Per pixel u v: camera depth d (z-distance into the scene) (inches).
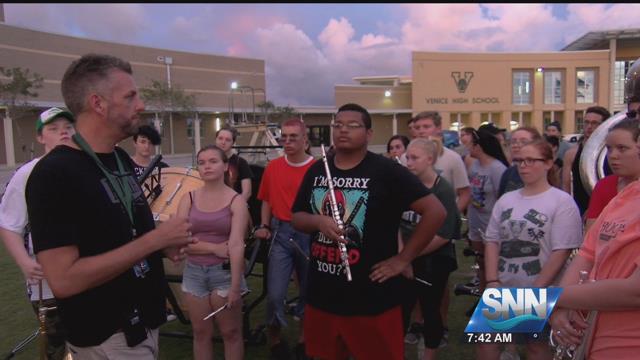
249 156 325.4
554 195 110.0
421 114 179.0
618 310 60.1
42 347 90.0
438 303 132.8
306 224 100.7
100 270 64.6
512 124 1972.2
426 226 97.3
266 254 163.5
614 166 94.0
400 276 102.6
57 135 116.8
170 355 155.6
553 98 1940.2
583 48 2028.8
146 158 182.7
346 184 99.6
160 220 145.6
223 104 1843.0
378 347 99.2
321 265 101.2
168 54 1672.0
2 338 165.8
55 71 1374.3
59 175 66.0
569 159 184.9
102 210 69.2
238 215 128.6
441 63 1925.4
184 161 1342.3
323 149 102.9
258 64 1945.1
